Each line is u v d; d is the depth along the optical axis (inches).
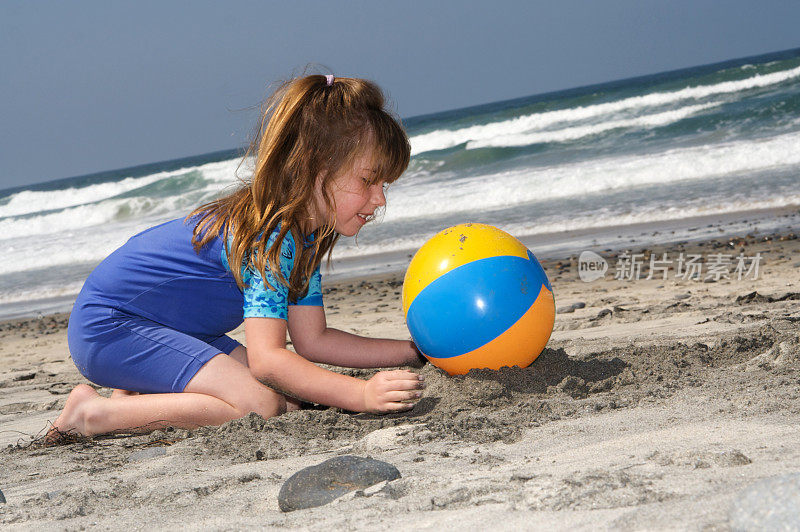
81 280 522.6
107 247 650.2
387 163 108.4
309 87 108.3
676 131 738.8
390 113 112.8
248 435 106.3
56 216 903.7
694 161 550.3
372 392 108.7
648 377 117.3
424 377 126.3
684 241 356.2
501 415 103.3
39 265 630.5
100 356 119.7
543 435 91.7
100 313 119.8
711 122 738.2
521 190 572.4
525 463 79.4
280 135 106.6
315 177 107.2
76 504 82.1
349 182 108.0
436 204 576.4
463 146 870.4
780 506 47.3
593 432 90.1
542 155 778.8
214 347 125.3
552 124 977.5
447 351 118.1
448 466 81.6
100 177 2987.2
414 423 105.0
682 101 933.2
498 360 117.6
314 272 126.3
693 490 61.2
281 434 106.2
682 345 138.5
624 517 56.2
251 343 111.9
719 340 140.1
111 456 107.4
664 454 74.8
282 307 112.8
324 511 68.9
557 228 446.3
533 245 408.2
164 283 119.3
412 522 62.3
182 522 71.8
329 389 110.3
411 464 83.8
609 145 751.1
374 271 399.5
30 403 180.9
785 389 99.0
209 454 100.2
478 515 62.1
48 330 357.7
